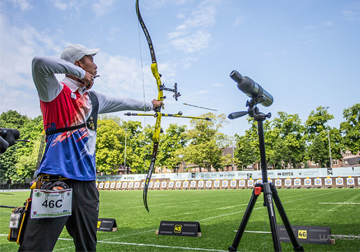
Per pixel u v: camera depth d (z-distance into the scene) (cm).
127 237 523
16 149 4894
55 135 243
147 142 4600
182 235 529
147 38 389
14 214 230
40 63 215
